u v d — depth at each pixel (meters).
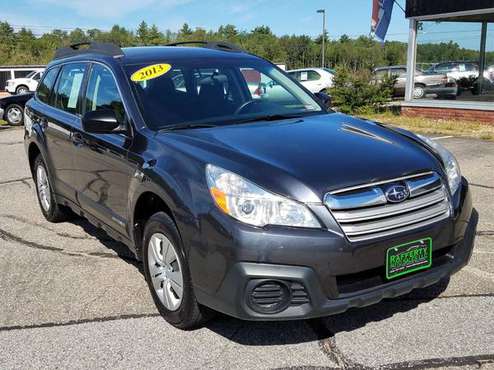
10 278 4.52
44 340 3.52
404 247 3.14
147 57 4.62
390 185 3.15
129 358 3.27
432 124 13.80
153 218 3.57
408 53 15.37
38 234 5.67
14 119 18.16
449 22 14.51
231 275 2.97
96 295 4.14
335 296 3.01
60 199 5.57
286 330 3.52
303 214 2.96
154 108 4.11
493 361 3.12
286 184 3.02
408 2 15.08
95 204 4.64
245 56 5.04
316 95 4.95
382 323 3.57
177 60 4.61
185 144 3.55
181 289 3.41
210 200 3.08
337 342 3.37
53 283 4.39
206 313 3.38
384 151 3.46
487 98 14.14
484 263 4.51
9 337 3.57
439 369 3.06
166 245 3.51
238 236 2.93
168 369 3.15
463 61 14.50
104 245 5.26
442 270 3.36
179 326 3.54
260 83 4.70
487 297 3.90
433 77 15.14
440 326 3.51
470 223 3.62
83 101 4.91
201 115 4.17
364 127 4.02
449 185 3.52
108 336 3.53
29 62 64.88
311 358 3.20
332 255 2.95
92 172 4.57
